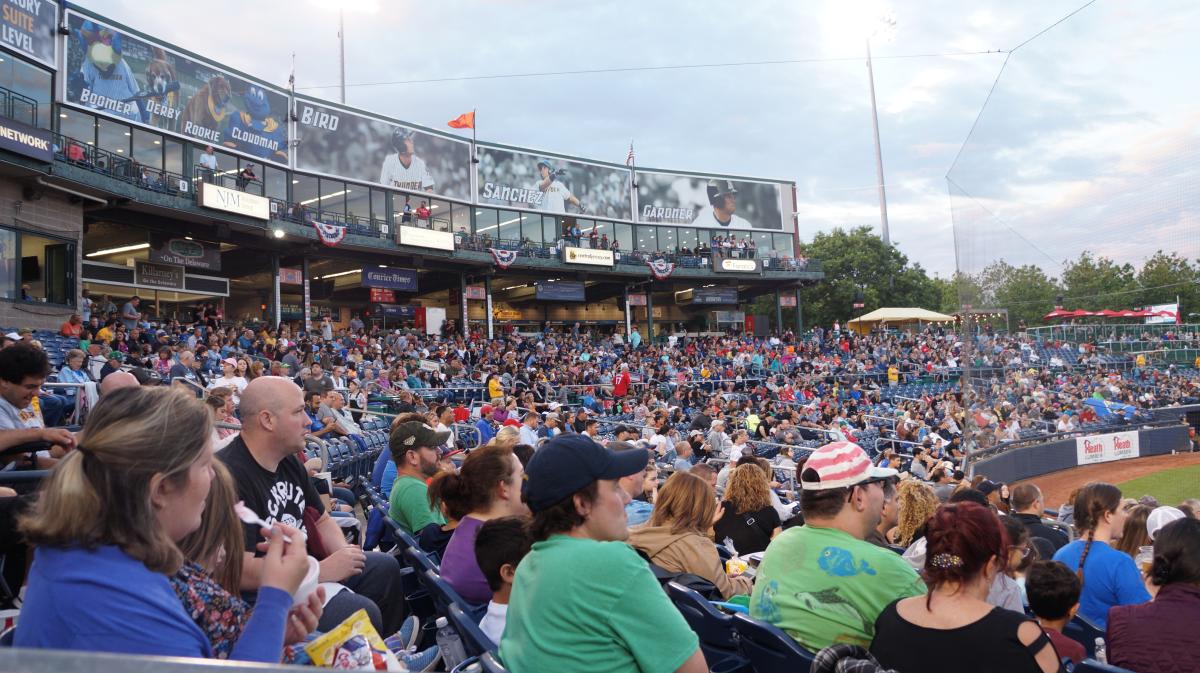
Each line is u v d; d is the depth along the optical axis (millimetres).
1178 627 2963
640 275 37469
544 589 2271
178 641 1584
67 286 19359
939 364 34281
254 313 32062
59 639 1490
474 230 33750
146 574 1605
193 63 24000
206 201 22781
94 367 12711
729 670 3381
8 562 3562
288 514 3451
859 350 39281
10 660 660
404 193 31297
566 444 2447
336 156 28984
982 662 2311
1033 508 5715
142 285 25156
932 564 2500
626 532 2498
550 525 2426
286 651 2135
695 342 39281
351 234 27938
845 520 3117
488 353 30312
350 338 27609
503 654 2385
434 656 3541
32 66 19516
